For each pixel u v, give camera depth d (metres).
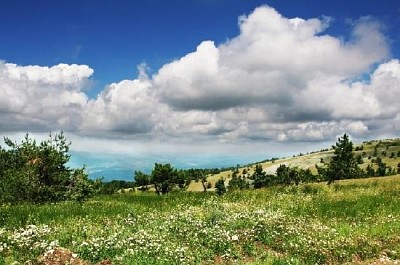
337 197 28.84
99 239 13.68
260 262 12.69
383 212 21.66
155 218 19.03
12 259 12.36
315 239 15.25
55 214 20.20
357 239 15.89
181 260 12.26
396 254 14.09
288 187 35.66
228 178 196.25
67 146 29.09
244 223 17.95
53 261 11.96
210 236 14.82
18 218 18.73
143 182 69.88
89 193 28.67
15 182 26.45
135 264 11.79
